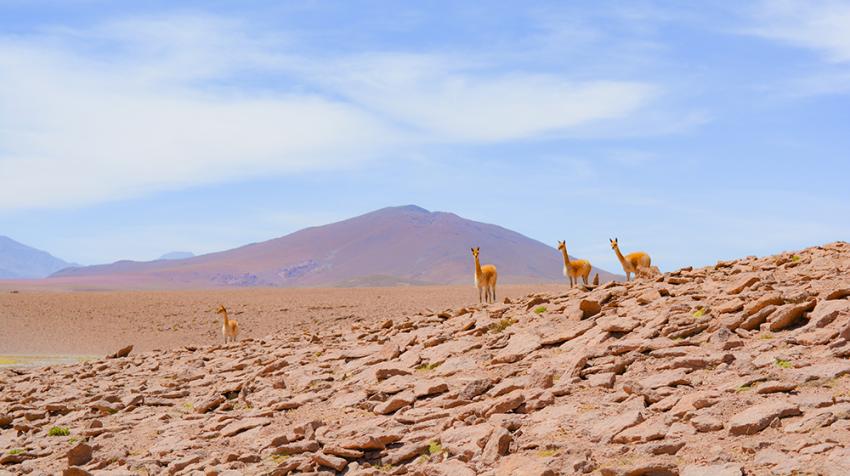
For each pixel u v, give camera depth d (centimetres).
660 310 1936
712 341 1634
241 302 8244
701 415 1256
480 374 1800
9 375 3219
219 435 1752
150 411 2119
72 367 3281
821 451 1052
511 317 2306
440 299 7738
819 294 1727
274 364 2367
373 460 1422
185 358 3066
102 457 1697
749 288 1938
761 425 1178
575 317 2083
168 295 9469
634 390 1437
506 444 1319
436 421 1534
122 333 6625
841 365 1334
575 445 1250
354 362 2223
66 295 9175
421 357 2073
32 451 1831
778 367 1407
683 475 1084
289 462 1430
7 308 7750
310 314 6988
